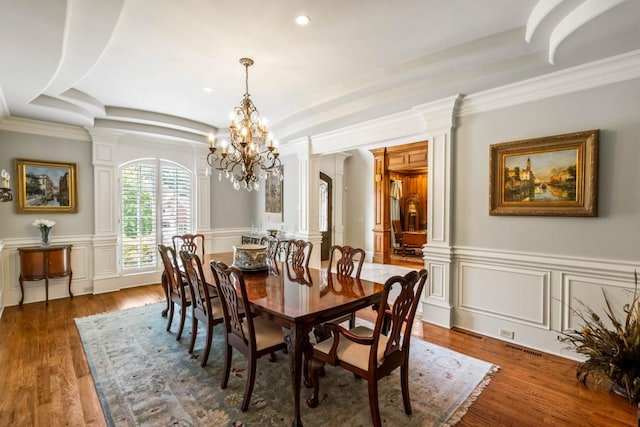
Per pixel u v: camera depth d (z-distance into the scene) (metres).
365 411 2.10
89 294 4.78
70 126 4.53
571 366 2.69
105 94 3.84
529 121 2.98
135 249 5.25
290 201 5.85
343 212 8.12
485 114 3.27
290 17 2.27
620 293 2.58
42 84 2.97
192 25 2.36
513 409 2.13
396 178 9.61
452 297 3.56
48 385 2.38
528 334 3.05
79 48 2.45
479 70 2.83
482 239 3.33
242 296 2.05
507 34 2.46
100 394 2.26
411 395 2.27
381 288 2.59
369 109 3.71
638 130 2.47
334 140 4.78
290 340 1.97
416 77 3.10
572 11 2.01
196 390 2.32
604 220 2.64
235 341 2.28
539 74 2.77
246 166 3.16
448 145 3.46
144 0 2.06
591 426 1.97
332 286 2.65
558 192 2.82
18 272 4.25
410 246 8.68
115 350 2.95
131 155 5.19
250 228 6.78
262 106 4.24
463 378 2.50
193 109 4.43
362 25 2.38
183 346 3.04
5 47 2.29
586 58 2.46
